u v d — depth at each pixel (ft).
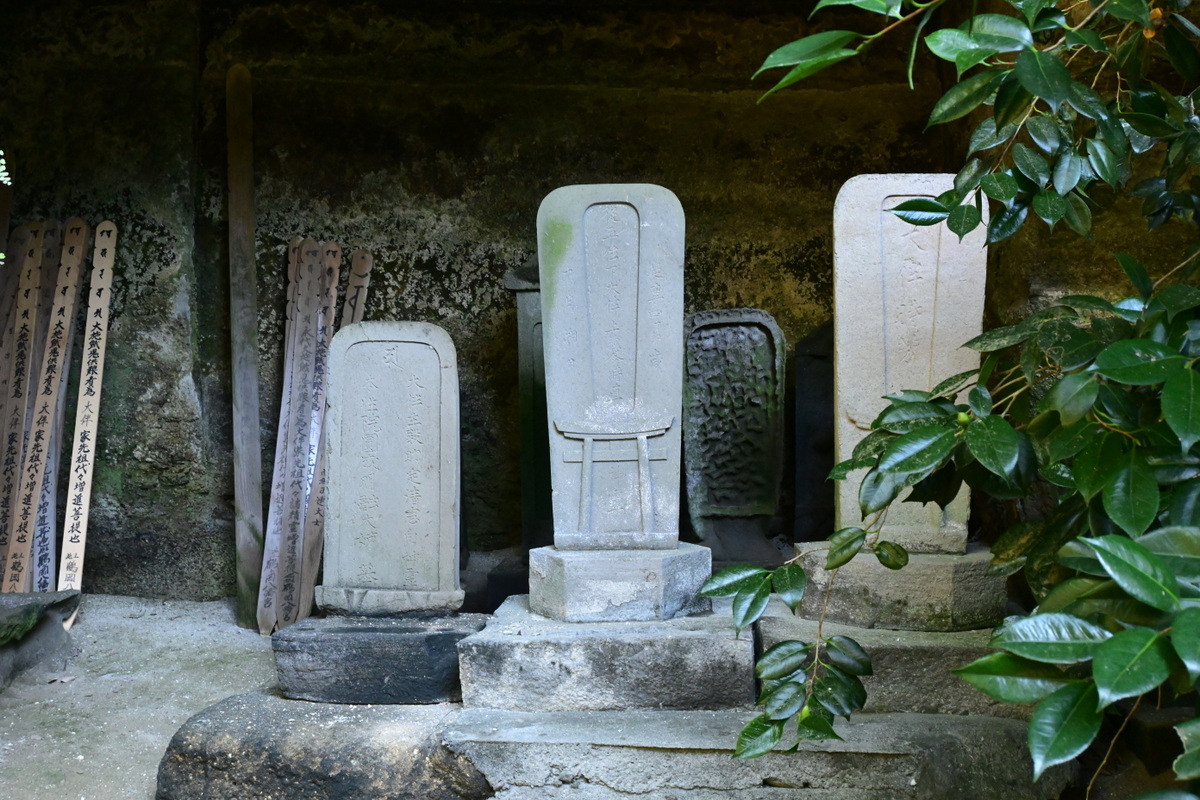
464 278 15.37
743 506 13.89
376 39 15.39
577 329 11.21
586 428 11.16
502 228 15.34
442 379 11.45
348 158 15.34
